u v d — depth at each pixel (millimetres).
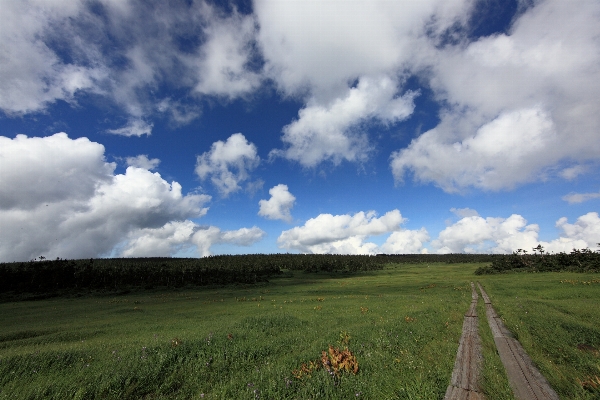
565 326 14281
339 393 7223
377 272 139375
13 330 25953
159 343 12039
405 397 6941
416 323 15883
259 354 10977
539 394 7504
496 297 31625
